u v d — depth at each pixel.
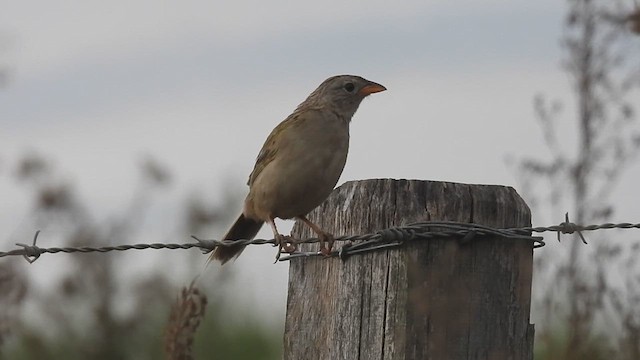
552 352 13.68
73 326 17.08
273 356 16.75
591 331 13.62
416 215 8.52
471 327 8.35
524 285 8.50
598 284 13.64
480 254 8.45
